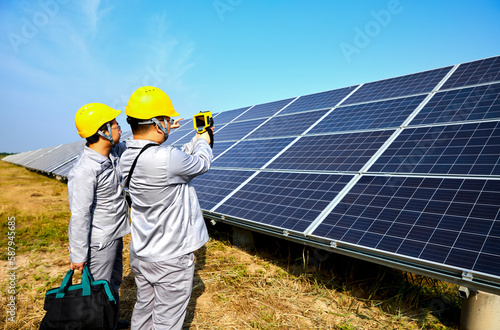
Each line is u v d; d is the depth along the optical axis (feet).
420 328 11.75
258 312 13.12
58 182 53.83
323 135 23.20
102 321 9.00
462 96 19.31
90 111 10.01
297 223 15.17
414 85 24.58
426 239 11.42
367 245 12.18
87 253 9.68
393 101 23.39
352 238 12.84
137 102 8.69
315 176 18.47
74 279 16.46
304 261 16.25
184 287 8.77
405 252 11.25
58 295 9.02
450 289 14.17
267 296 14.34
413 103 21.52
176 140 40.27
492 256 9.79
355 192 15.51
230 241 21.86
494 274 9.25
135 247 8.65
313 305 13.65
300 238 14.56
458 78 22.07
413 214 12.72
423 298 13.65
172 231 8.38
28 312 13.42
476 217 11.34
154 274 8.53
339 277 15.98
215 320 12.66
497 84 18.67
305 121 27.73
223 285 15.51
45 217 28.50
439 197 12.93
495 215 11.04
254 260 18.40
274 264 17.79
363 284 15.20
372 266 16.20
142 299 9.34
